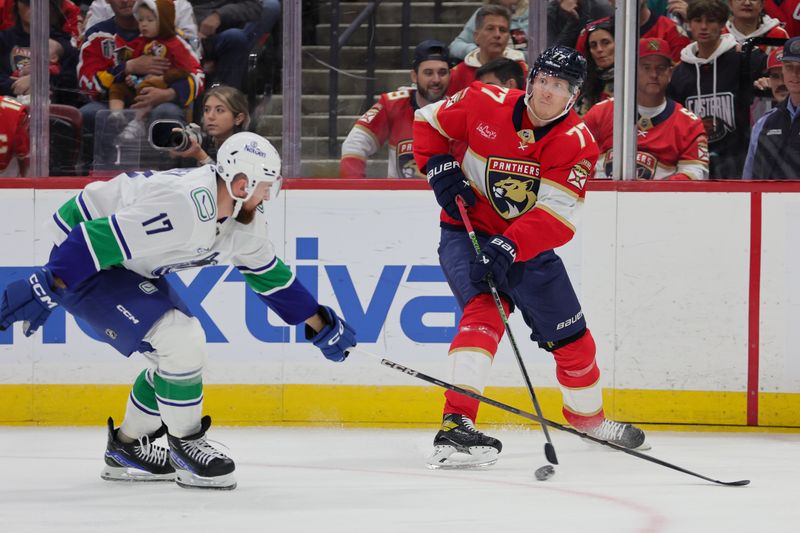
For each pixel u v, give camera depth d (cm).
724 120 1766
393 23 1798
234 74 1812
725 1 1739
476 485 1223
